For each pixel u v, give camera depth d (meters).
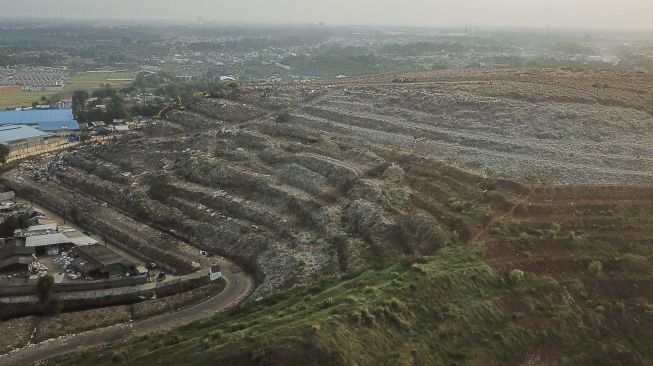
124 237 111.44
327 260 89.50
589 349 67.19
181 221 114.06
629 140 114.81
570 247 80.50
